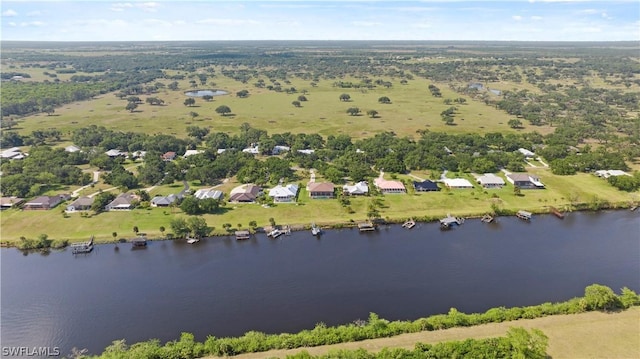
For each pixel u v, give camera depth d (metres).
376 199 137.38
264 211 129.38
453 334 73.25
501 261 102.38
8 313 83.12
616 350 68.94
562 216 127.94
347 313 82.50
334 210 130.25
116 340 75.38
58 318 81.69
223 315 82.38
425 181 147.00
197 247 110.81
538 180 150.88
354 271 98.25
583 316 78.06
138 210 129.00
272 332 77.12
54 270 99.50
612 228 120.62
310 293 89.38
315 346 71.06
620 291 89.19
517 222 125.38
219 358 68.69
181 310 84.00
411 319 80.44
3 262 103.38
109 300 87.50
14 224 120.25
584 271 97.38
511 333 67.69
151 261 103.62
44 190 143.62
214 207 128.25
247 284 93.06
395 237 116.06
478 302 85.69
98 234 115.25
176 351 69.56
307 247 110.56
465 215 128.25
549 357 67.50
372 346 70.44
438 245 111.06
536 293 88.69
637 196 139.88
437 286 91.62
